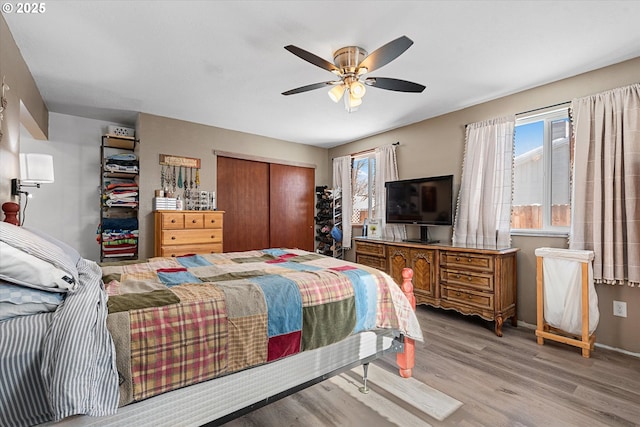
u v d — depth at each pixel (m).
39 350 0.96
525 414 1.71
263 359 1.43
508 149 3.20
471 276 3.06
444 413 1.73
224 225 4.65
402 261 3.72
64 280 1.16
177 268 2.10
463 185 3.54
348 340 1.81
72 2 1.82
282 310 1.52
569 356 2.44
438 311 3.63
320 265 2.28
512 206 3.22
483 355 2.46
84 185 4.00
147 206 3.90
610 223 2.48
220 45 2.29
